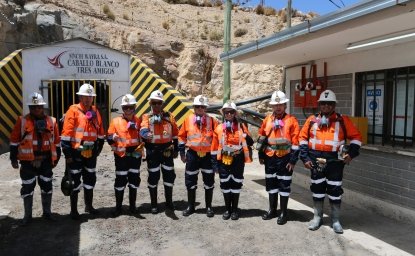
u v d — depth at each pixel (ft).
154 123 22.00
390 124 21.91
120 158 21.77
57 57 43.50
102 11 86.07
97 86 44.45
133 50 69.92
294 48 22.70
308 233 19.40
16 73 41.73
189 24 93.86
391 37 18.47
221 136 21.16
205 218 21.67
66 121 20.76
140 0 103.24
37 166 20.18
